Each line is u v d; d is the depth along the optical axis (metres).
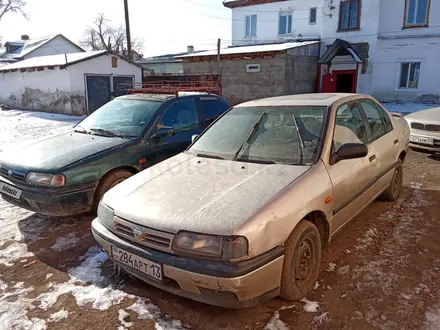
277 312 2.55
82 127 5.04
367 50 18.67
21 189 3.86
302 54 19.00
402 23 18.05
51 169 3.77
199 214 2.36
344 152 2.95
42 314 2.61
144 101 5.11
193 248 2.24
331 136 3.08
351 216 3.36
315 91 20.69
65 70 16.05
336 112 3.33
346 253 3.35
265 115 3.58
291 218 2.45
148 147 4.47
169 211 2.47
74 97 16.22
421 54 17.83
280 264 2.39
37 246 3.66
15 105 20.28
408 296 2.69
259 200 2.43
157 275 2.36
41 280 3.04
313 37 21.39
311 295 2.73
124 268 2.61
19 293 2.87
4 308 2.68
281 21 22.58
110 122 4.93
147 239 2.43
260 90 18.98
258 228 2.25
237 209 2.35
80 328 2.46
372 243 3.53
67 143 4.42
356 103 3.82
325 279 2.94
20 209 4.70
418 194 4.90
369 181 3.61
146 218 2.47
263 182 2.67
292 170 2.82
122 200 2.76
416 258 3.23
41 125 12.46
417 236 3.65
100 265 3.26
